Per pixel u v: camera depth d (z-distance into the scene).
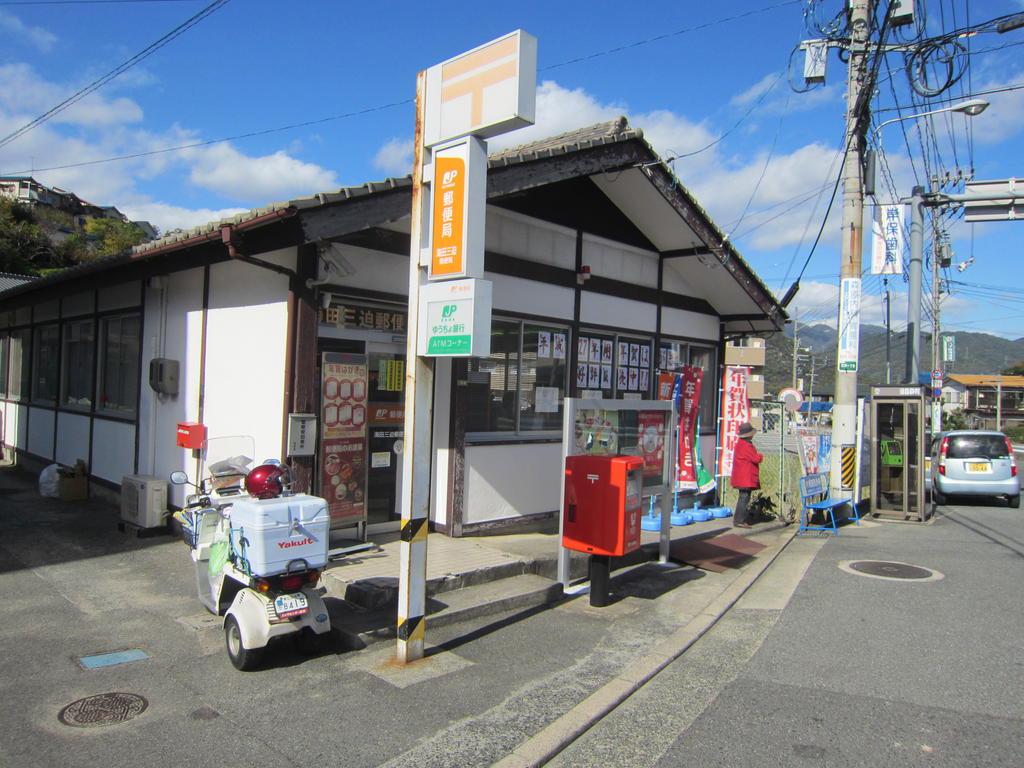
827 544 9.53
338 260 6.39
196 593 5.92
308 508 4.62
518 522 8.35
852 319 11.64
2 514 8.66
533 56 4.35
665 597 6.61
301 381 6.33
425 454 4.76
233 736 3.65
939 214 17.17
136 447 8.75
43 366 11.97
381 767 3.38
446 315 4.54
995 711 4.19
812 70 11.28
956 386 72.69
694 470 10.56
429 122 4.82
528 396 8.66
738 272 10.62
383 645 5.00
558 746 3.64
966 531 10.84
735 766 3.52
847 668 4.89
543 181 7.37
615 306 9.83
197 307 7.74
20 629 5.08
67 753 3.45
